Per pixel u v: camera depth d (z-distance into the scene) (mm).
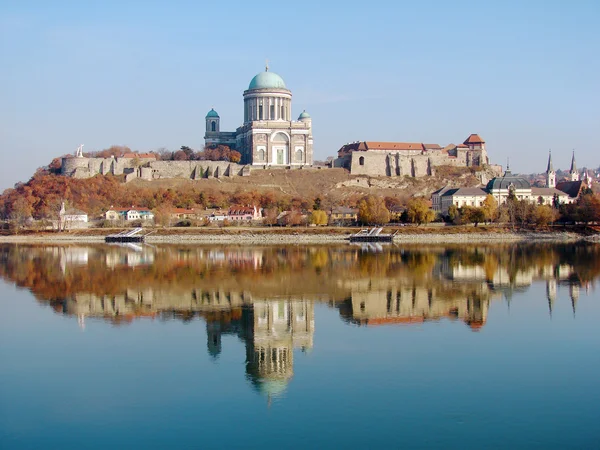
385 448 64000
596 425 68812
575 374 84625
